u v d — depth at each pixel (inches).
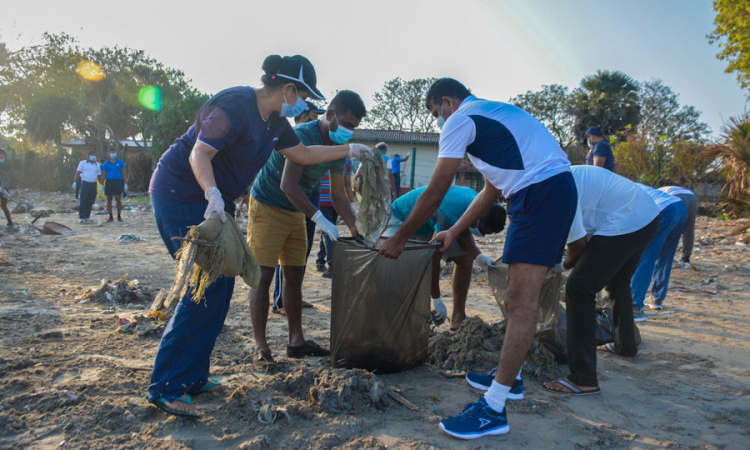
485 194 126.6
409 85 2064.5
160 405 96.0
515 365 99.3
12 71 1365.7
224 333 159.8
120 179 493.0
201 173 92.7
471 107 108.8
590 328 123.5
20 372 115.0
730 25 597.0
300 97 104.2
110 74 1563.7
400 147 1275.8
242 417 98.9
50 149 1620.3
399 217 168.6
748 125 507.5
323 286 246.2
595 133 275.3
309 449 89.7
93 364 122.8
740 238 397.1
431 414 107.4
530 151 102.6
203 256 89.1
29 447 84.8
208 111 98.4
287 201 134.2
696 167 623.8
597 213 125.4
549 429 103.7
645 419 110.3
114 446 86.5
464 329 143.8
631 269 148.3
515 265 101.8
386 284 126.2
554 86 1696.6
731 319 199.2
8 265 250.4
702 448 97.3
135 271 256.1
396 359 131.0
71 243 345.4
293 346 141.6
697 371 141.8
